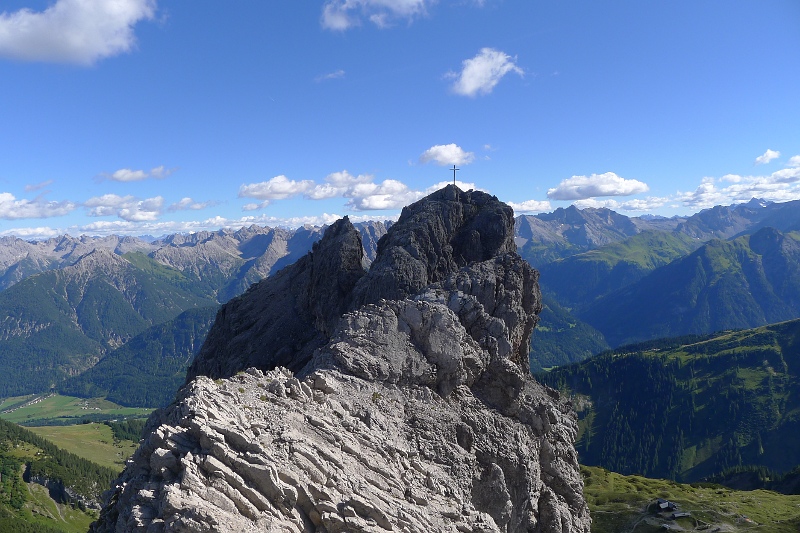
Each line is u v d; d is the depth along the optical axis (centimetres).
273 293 11419
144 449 3406
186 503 2903
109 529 3422
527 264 7625
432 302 6234
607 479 17188
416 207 10531
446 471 4728
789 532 12225
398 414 4950
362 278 9044
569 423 6425
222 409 3688
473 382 5897
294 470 3419
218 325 11550
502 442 5388
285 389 4322
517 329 7100
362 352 5294
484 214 10256
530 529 5434
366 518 3475
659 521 12938
